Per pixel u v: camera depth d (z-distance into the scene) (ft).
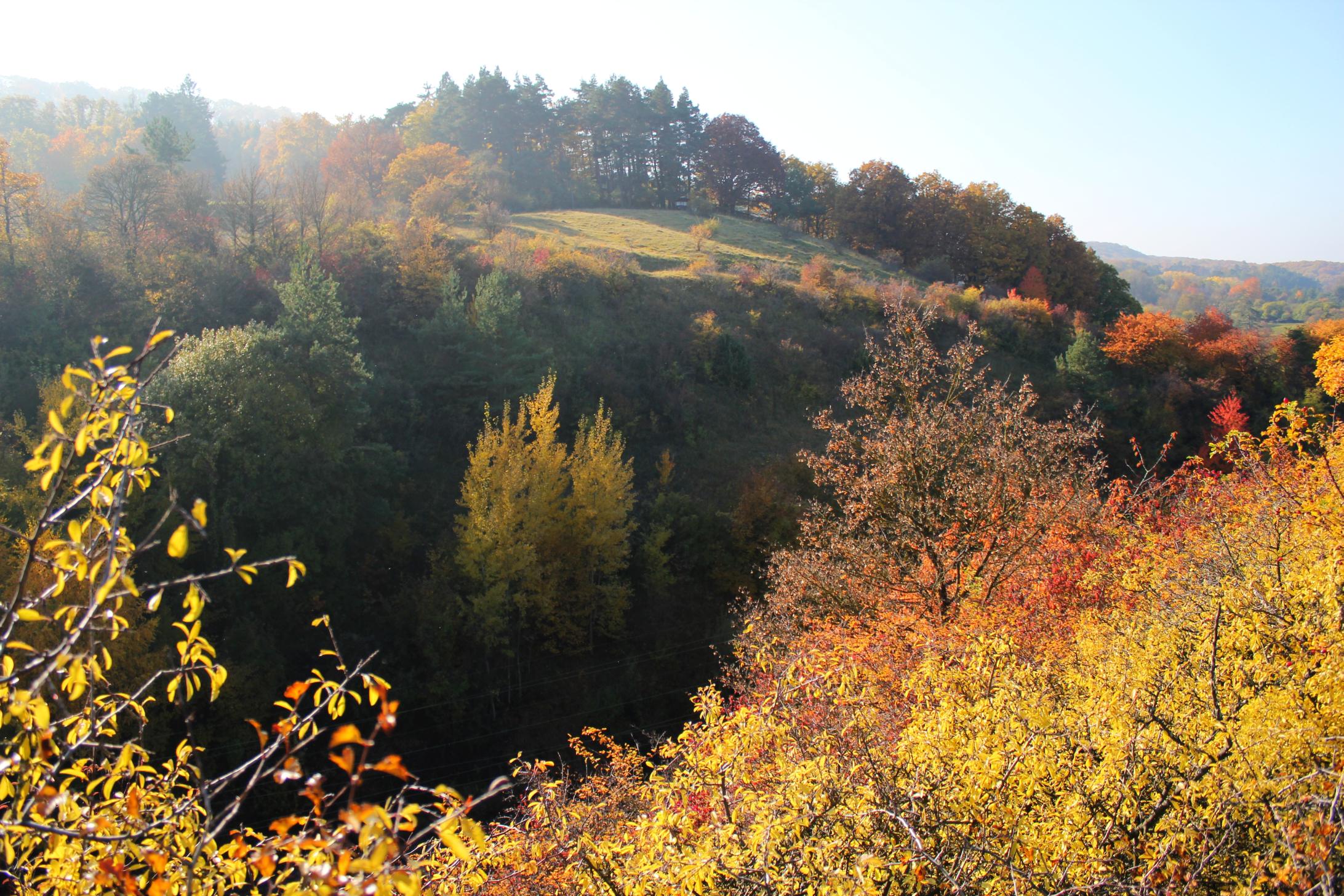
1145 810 14.88
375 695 10.18
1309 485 28.71
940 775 16.19
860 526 60.29
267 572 78.23
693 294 165.48
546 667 90.84
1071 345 158.40
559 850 15.89
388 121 321.32
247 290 121.70
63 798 8.29
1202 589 24.29
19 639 43.75
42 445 8.54
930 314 60.29
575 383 130.00
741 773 18.39
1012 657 21.47
